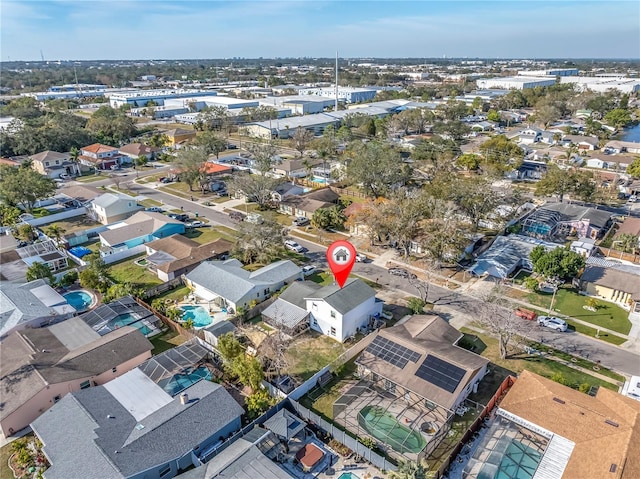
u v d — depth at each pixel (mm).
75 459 30672
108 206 79250
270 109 181000
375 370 39375
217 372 42000
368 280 59906
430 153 112312
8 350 42719
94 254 60469
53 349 42938
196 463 32281
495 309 46219
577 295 55344
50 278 57438
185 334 48188
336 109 193500
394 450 33156
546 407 34188
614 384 40281
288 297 51906
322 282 59500
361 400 38438
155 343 47250
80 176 111750
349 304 47312
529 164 107812
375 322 49625
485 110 196750
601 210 79562
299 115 185500
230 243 67938
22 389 37031
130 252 67438
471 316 51375
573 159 113688
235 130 168375
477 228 73562
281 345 43406
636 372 41875
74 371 39188
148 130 164125
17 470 32219
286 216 84000
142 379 39188
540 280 58562
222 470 29766
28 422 36312
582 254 63344
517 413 33969
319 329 49250
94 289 57781
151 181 107438
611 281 53938
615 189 92875
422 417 36406
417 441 34125
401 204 66812
